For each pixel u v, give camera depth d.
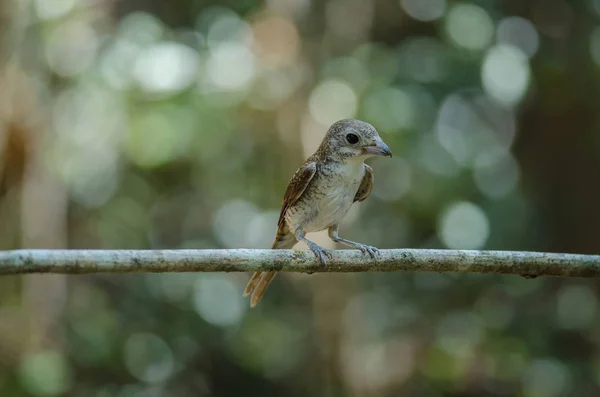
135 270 5.70
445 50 15.71
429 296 16.02
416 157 15.21
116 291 16.64
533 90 15.47
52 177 14.80
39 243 14.59
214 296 17.00
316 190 8.21
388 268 6.84
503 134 16.16
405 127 15.05
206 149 15.41
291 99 15.46
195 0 16.47
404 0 16.14
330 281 15.80
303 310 17.12
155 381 16.11
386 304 16.20
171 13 16.75
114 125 15.21
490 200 15.52
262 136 15.76
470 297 15.70
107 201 16.59
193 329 16.72
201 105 15.20
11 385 13.75
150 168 15.78
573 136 15.61
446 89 15.47
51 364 14.02
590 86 15.04
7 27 14.02
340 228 15.49
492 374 15.07
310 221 8.41
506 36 15.83
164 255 5.82
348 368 15.84
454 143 15.67
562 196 15.73
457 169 15.44
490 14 15.71
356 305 15.88
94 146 15.43
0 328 14.51
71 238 16.55
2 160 13.95
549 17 15.56
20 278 15.09
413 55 15.76
